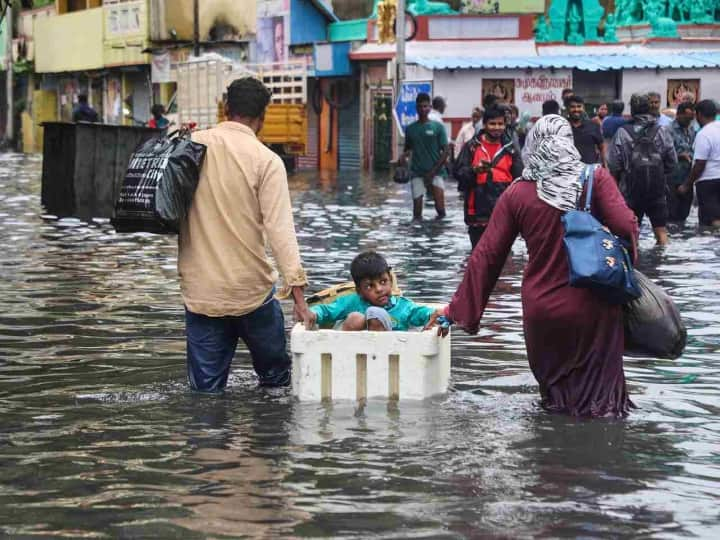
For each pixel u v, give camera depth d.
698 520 6.23
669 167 19.75
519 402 8.77
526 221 8.55
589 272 8.10
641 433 7.92
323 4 49.59
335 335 8.78
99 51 64.25
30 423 8.24
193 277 9.09
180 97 45.16
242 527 6.09
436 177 24.19
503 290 14.65
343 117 49.22
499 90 43.00
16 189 34.00
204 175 9.03
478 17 43.84
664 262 17.06
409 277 15.63
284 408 8.59
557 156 8.49
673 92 44.25
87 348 11.00
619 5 46.03
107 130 24.98
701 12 45.12
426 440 7.71
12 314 12.84
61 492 6.69
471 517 6.24
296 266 8.84
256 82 9.14
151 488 6.74
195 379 9.25
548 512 6.33
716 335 11.59
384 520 6.19
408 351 8.75
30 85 76.69
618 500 6.54
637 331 8.66
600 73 43.97
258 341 9.21
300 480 6.86
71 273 16.17
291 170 43.97
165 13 55.81
